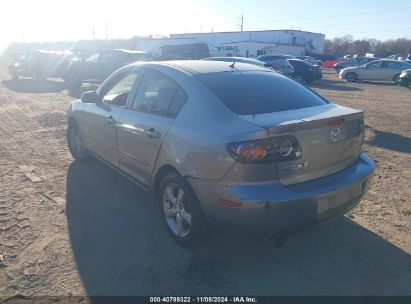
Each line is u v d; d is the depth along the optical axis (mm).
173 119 3564
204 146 3107
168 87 3816
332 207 3162
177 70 3846
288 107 3494
